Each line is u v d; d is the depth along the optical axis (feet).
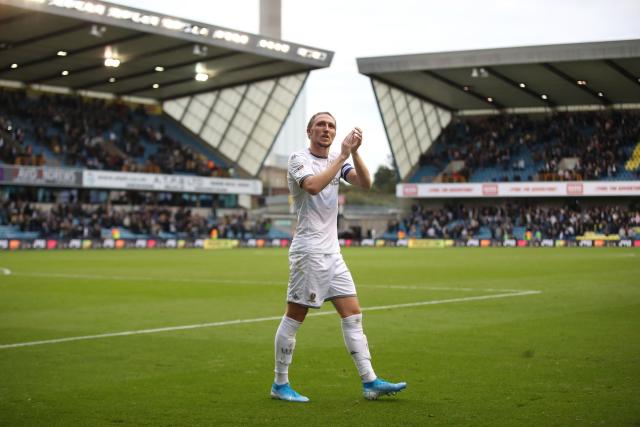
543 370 27.30
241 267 101.60
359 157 22.22
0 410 22.15
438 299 55.67
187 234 202.80
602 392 23.56
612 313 45.44
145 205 206.49
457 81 204.74
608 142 216.95
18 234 172.86
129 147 205.26
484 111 242.99
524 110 238.68
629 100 220.23
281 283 73.36
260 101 210.18
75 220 186.29
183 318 45.14
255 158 222.28
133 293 62.44
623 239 197.26
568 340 34.53
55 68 184.65
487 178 223.10
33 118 194.39
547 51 176.55
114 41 161.17
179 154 214.28
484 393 23.63
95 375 27.50
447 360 29.78
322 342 35.09
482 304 51.65
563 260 116.47
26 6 133.59
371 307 50.21
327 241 22.62
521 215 215.51
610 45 171.01
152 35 156.04
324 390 24.61
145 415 21.40
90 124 203.72
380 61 194.29
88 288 67.31
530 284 69.00
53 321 43.78
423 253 153.48
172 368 28.84
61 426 20.27
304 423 20.27
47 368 28.94
